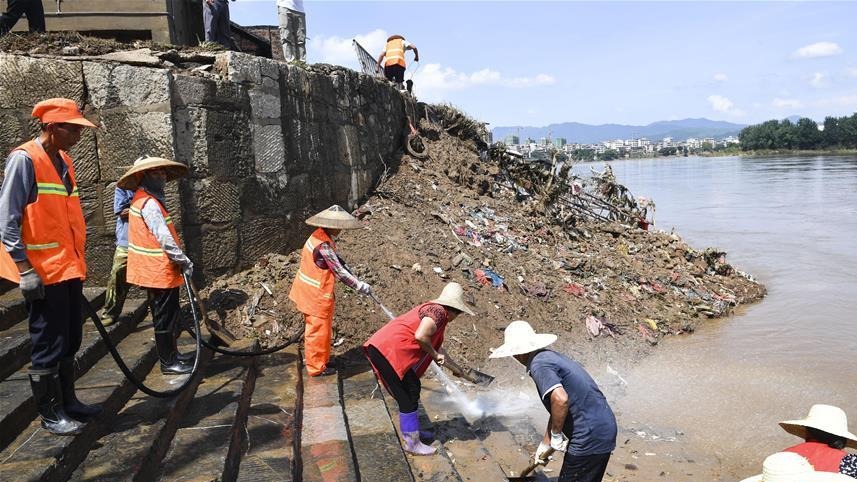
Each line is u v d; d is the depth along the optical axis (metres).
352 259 7.82
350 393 5.38
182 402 4.25
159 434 3.71
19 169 3.22
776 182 45.16
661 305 9.77
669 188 43.03
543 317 8.08
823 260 14.52
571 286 9.16
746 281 11.95
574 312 8.45
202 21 10.01
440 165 12.25
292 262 7.36
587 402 3.81
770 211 25.64
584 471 3.82
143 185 4.62
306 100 8.08
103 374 4.31
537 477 4.71
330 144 8.80
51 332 3.34
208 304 6.33
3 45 6.13
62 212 3.40
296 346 6.16
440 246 8.84
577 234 12.27
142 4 8.44
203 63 6.81
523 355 4.11
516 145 16.00
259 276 6.88
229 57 6.73
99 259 6.08
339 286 7.14
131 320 5.56
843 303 10.51
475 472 4.50
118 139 6.00
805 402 6.46
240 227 6.85
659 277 10.88
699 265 12.05
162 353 4.72
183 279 4.77
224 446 3.76
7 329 4.66
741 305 10.75
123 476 3.22
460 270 8.34
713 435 5.79
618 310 9.05
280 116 7.45
